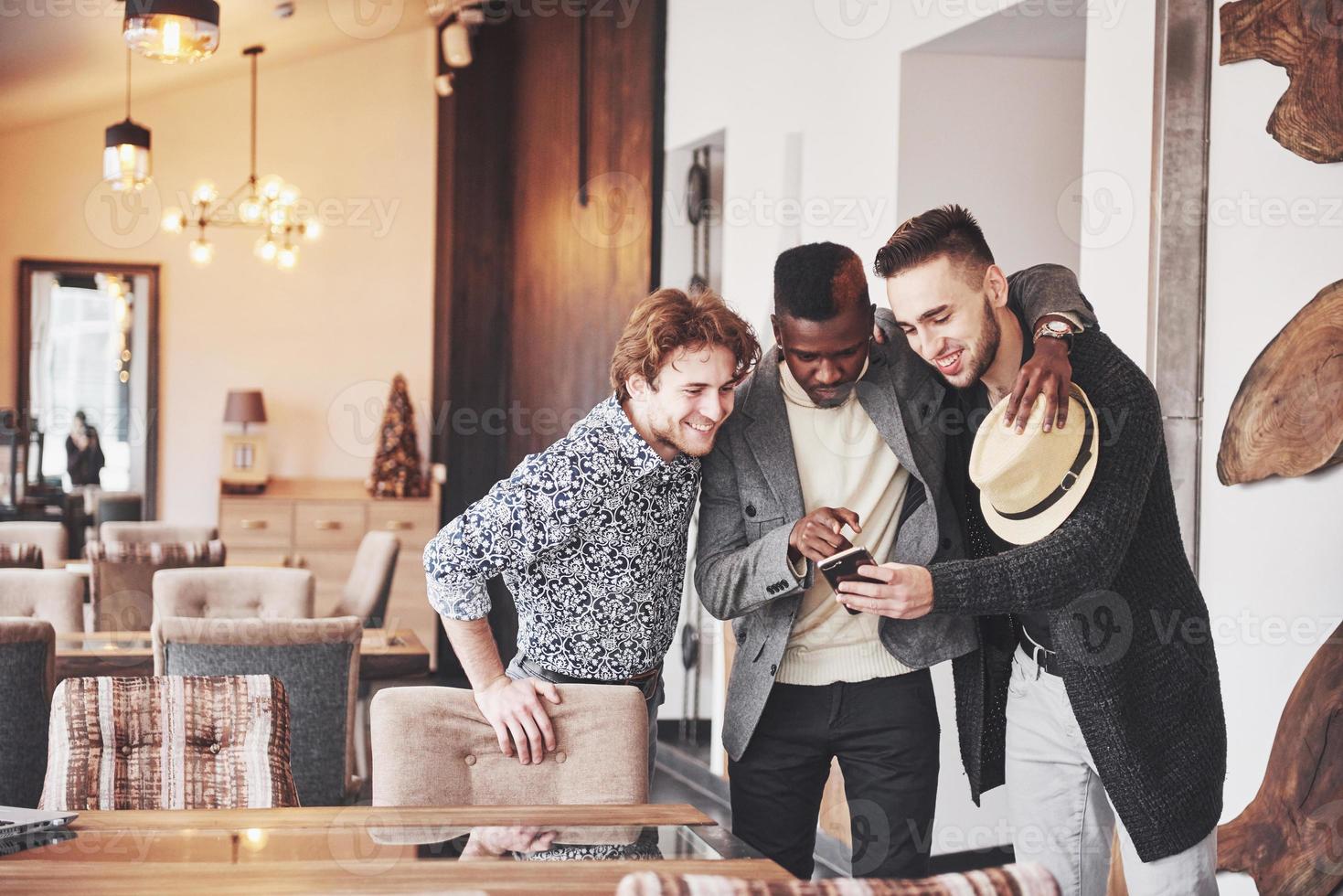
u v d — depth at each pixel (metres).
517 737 2.07
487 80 7.72
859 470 2.49
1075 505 2.25
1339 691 2.53
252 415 8.11
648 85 5.60
